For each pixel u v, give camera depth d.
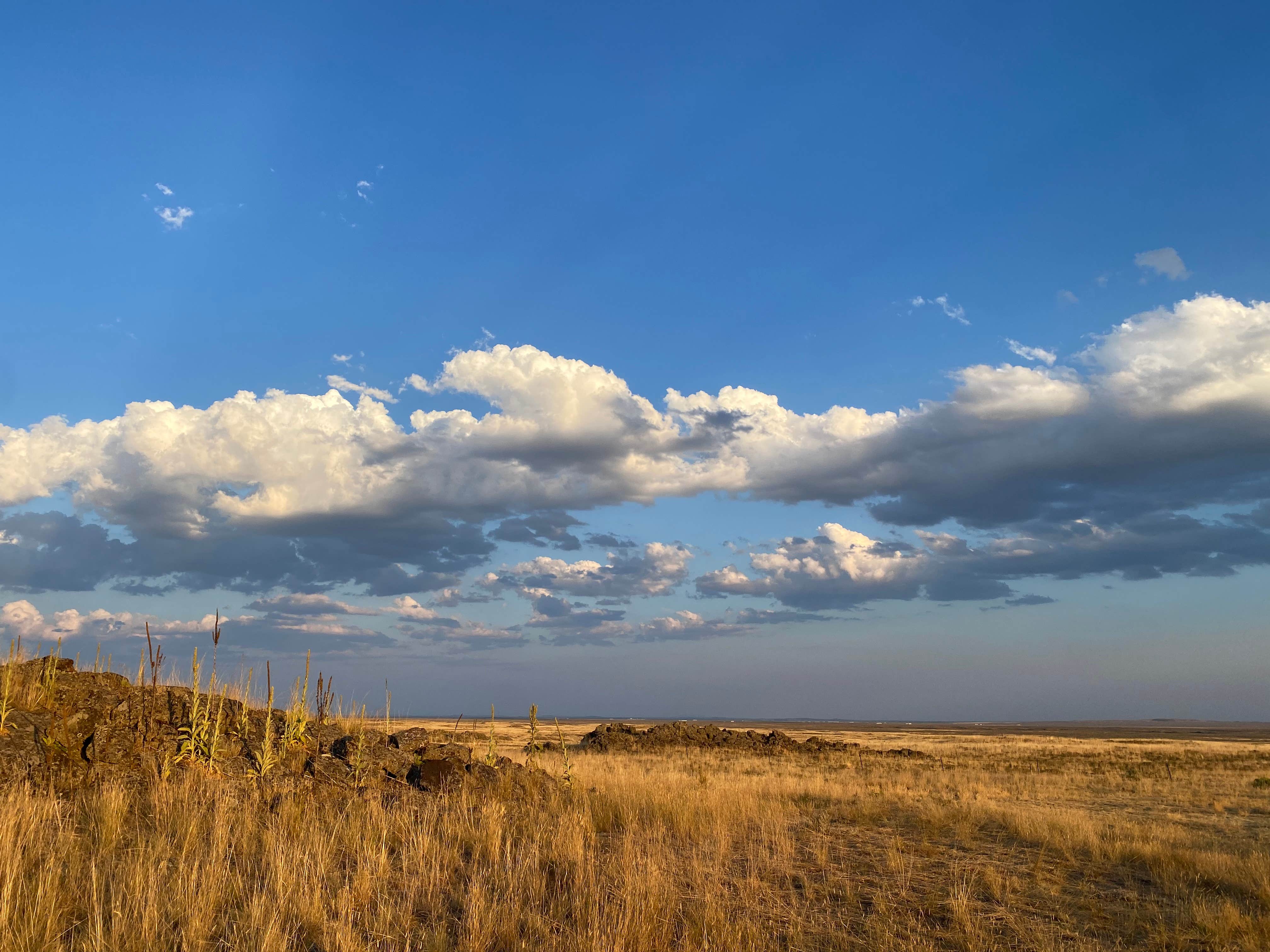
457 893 8.50
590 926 7.37
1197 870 11.51
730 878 10.16
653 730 57.84
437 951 6.77
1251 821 18.81
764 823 14.07
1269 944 8.09
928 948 7.67
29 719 10.75
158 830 9.12
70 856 7.96
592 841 11.23
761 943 7.50
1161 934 8.34
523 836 11.13
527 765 16.11
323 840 9.48
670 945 7.33
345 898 7.49
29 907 6.42
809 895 9.58
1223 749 62.16
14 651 11.75
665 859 10.70
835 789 22.33
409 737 15.05
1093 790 27.06
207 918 6.83
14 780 9.56
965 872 11.17
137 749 11.29
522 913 7.89
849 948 7.62
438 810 12.00
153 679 12.64
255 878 8.25
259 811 10.54
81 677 12.48
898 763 42.66
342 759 13.34
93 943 6.00
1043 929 8.51
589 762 31.89
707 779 24.05
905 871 11.12
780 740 57.94
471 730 33.06
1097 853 12.50
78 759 10.80
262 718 13.86
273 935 6.41
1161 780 31.78
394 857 9.82
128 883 7.16
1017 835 14.40
